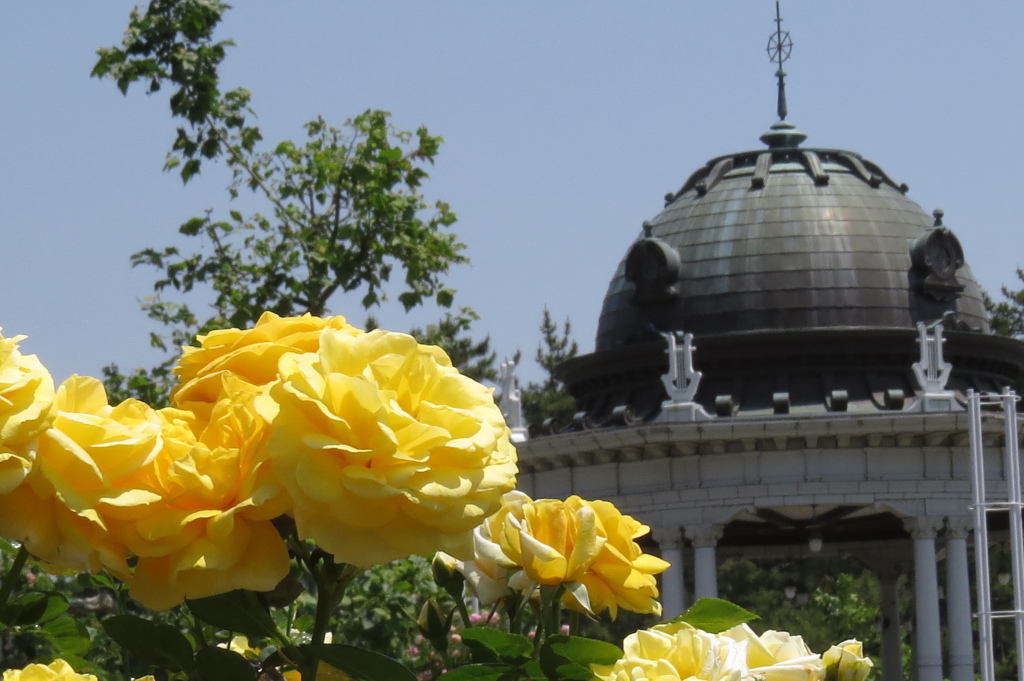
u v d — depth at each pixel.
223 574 3.60
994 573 80.69
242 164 26.34
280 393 3.51
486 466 3.57
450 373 3.74
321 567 4.08
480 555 5.11
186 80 24.06
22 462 3.43
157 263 26.09
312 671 4.09
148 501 3.54
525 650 4.62
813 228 52.88
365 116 26.80
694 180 57.53
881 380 50.38
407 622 16.22
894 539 57.09
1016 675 80.12
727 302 52.19
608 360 53.03
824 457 46.44
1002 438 47.22
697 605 4.93
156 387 24.58
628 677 4.10
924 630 46.91
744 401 50.31
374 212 25.95
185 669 4.19
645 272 53.47
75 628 5.40
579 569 4.70
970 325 52.94
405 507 3.45
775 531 57.19
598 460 48.19
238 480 3.64
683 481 46.88
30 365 3.58
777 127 57.44
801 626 80.00
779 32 58.34
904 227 53.50
